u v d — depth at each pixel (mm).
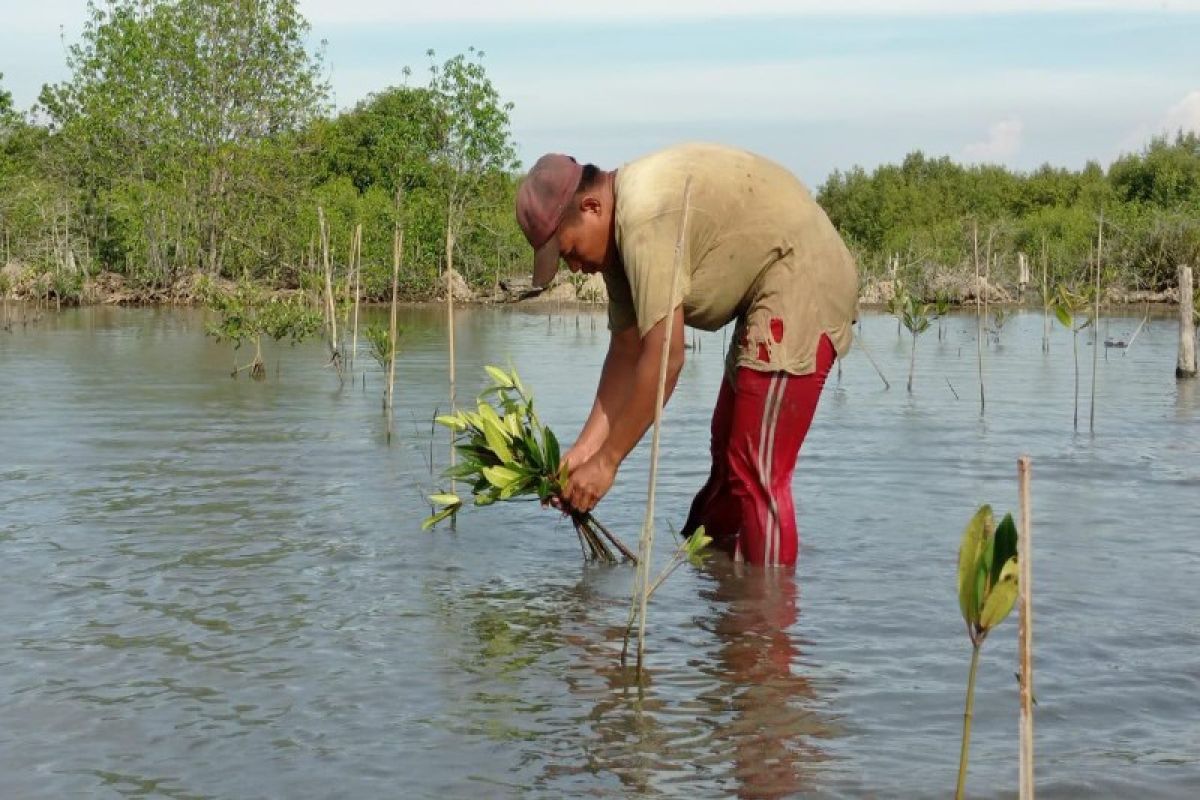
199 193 40125
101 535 7195
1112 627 5555
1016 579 2971
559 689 4781
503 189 43625
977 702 4664
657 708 4594
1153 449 10523
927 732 4371
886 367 18656
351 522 7578
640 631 5016
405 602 5949
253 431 11375
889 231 54781
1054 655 5184
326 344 21906
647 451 10453
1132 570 6520
